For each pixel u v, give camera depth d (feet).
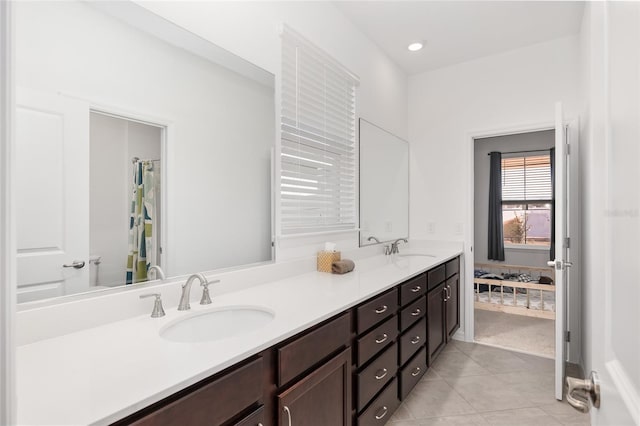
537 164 17.47
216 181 5.49
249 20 6.05
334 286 5.93
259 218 6.26
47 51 3.62
